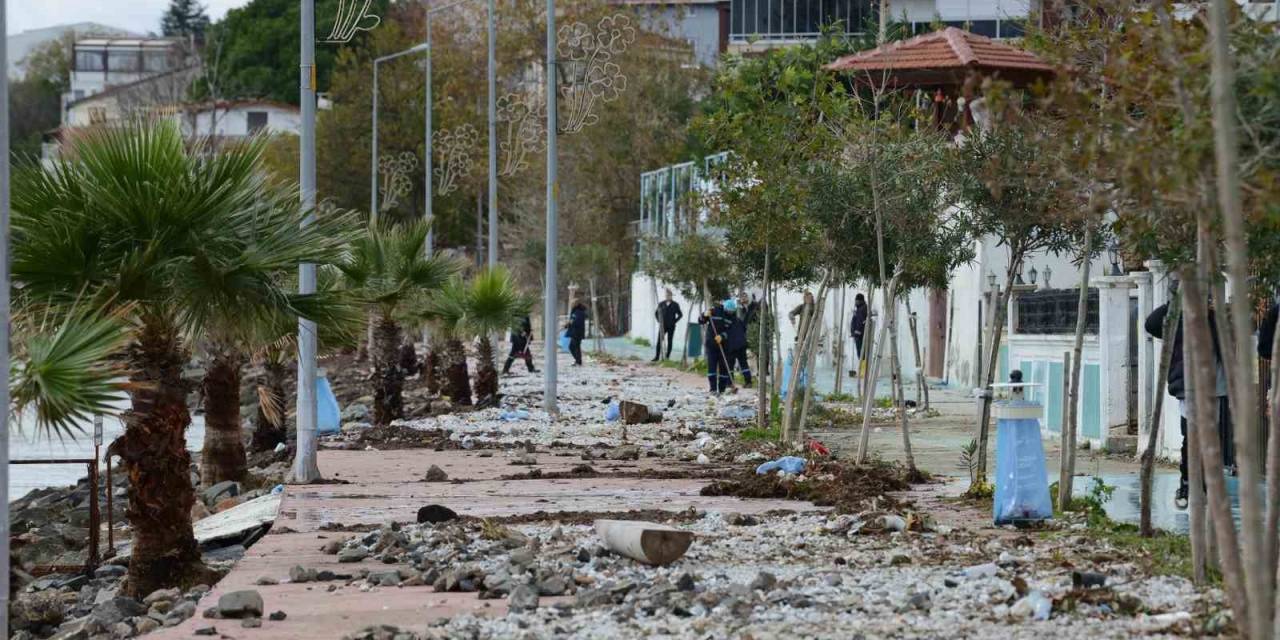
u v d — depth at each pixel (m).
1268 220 12.71
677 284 72.62
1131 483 26.14
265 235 21.86
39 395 16.88
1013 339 38.53
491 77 63.59
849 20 101.38
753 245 37.28
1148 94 13.00
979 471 24.77
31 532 31.83
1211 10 10.68
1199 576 15.58
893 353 28.19
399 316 49.50
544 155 128.50
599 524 19.52
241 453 33.97
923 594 15.04
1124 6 13.73
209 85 130.62
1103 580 15.54
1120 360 32.03
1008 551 18.47
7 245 16.14
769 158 33.56
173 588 21.34
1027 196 22.77
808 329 42.44
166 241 20.67
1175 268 13.86
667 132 127.06
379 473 31.72
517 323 53.22
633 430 42.09
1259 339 21.88
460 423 44.91
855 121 31.08
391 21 154.62
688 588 16.11
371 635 14.30
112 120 21.33
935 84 45.16
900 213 29.70
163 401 21.44
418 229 45.12
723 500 25.92
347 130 151.75
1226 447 23.53
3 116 16.08
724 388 56.75
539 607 15.63
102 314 20.00
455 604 16.22
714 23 146.62
